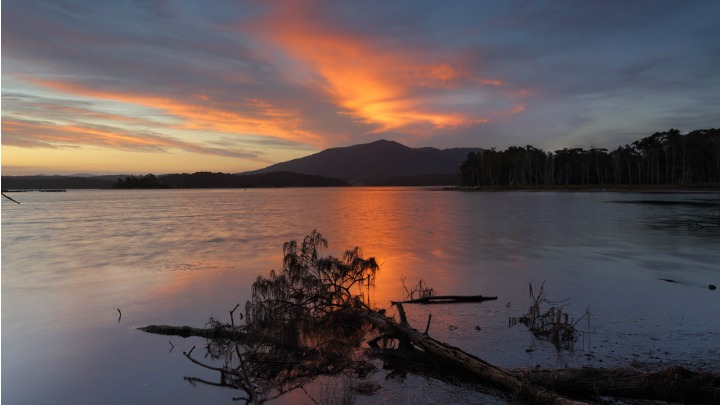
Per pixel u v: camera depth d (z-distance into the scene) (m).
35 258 17.45
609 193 111.62
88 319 9.03
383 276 13.34
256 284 9.24
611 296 10.59
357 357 6.78
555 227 29.67
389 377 6.01
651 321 8.41
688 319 8.52
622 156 160.62
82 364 6.62
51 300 10.64
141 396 5.58
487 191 162.75
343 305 8.86
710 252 17.86
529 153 186.38
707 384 4.98
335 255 17.72
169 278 13.30
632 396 5.18
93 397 5.57
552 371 5.51
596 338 7.44
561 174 179.50
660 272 13.73
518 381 5.29
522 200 80.81
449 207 60.56
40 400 5.48
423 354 6.61
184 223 36.34
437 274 13.62
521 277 13.08
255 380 6.01
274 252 18.94
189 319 9.04
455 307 9.64
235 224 35.03
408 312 9.22
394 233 26.69
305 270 9.91
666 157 141.00
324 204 78.00
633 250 18.64
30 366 6.55
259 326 8.11
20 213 52.91
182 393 5.66
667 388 5.04
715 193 97.88
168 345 7.42
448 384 5.76
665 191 115.25
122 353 7.07
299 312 8.72
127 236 26.03
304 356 6.87
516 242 21.81
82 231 29.45
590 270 14.14
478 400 5.29
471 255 17.58
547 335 7.61
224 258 17.23
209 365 6.57
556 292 11.07
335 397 5.42
